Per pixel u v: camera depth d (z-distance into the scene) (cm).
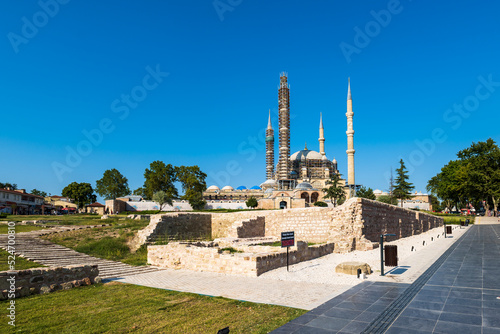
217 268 2025
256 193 16900
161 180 10625
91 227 3684
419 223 5419
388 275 1752
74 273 1628
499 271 1748
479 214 10656
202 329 994
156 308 1227
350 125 13538
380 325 952
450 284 1460
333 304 1187
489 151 9581
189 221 4069
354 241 2988
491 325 929
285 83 18388
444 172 10594
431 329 909
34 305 1280
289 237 2039
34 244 2514
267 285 1600
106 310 1212
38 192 15612
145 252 2853
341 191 12112
